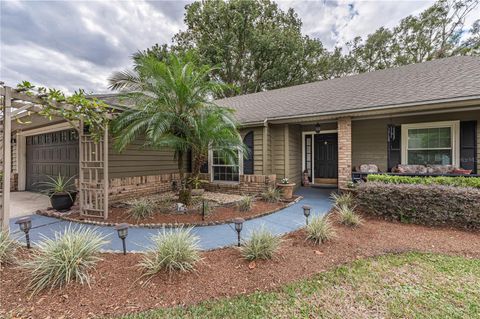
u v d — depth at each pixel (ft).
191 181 19.17
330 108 22.45
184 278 8.50
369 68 73.61
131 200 21.44
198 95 18.95
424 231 13.42
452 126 22.52
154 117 16.10
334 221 15.16
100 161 16.62
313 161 32.01
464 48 58.90
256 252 9.93
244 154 21.65
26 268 8.50
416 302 7.26
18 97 12.40
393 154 25.21
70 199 18.44
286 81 72.84
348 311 6.96
